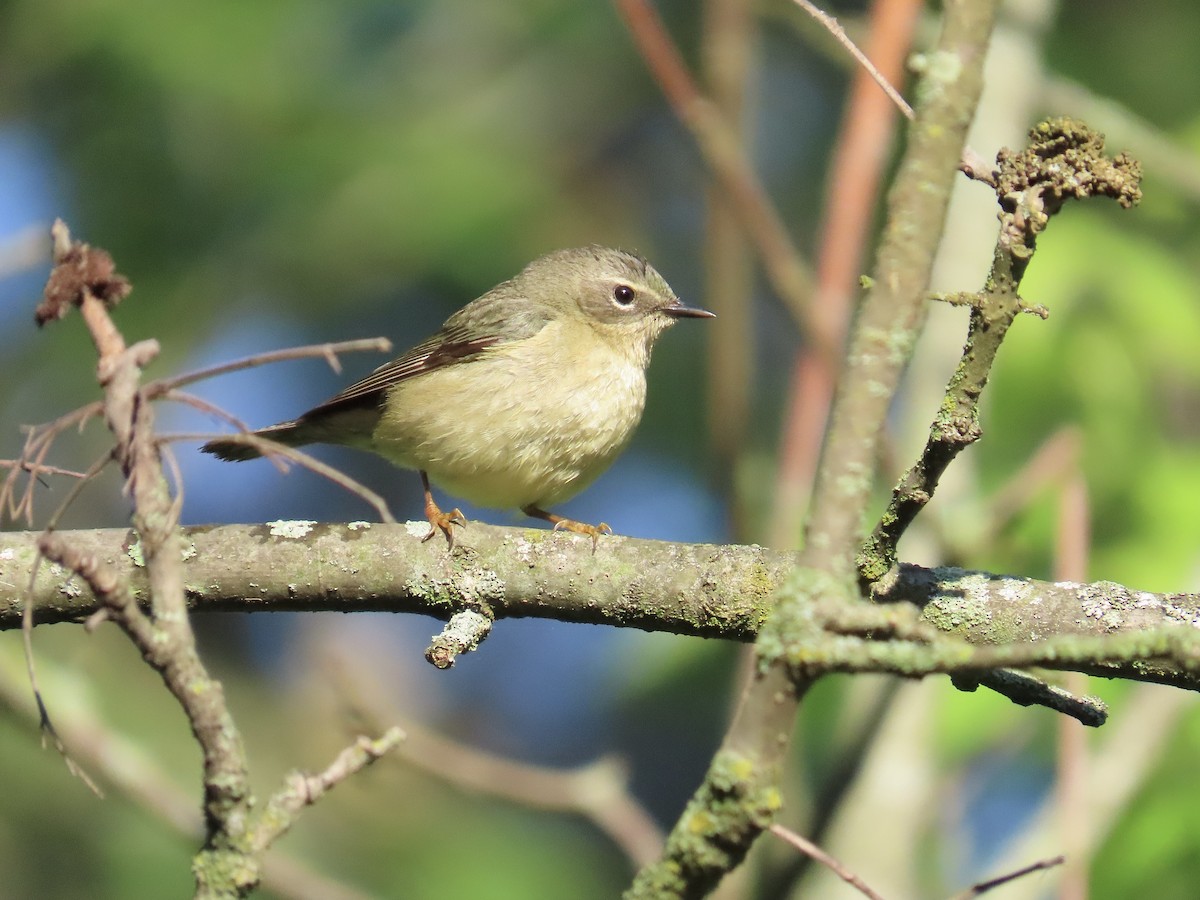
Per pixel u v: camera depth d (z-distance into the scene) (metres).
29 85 16.33
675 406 17.36
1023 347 12.40
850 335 5.07
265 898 9.67
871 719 9.35
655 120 18.39
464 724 19.02
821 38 12.30
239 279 16.38
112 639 15.50
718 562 7.53
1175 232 13.77
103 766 9.85
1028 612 7.06
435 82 17.20
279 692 17.62
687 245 18.36
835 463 4.87
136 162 16.25
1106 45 16.25
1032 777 12.90
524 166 17.11
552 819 16.16
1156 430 12.53
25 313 17.00
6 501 5.70
